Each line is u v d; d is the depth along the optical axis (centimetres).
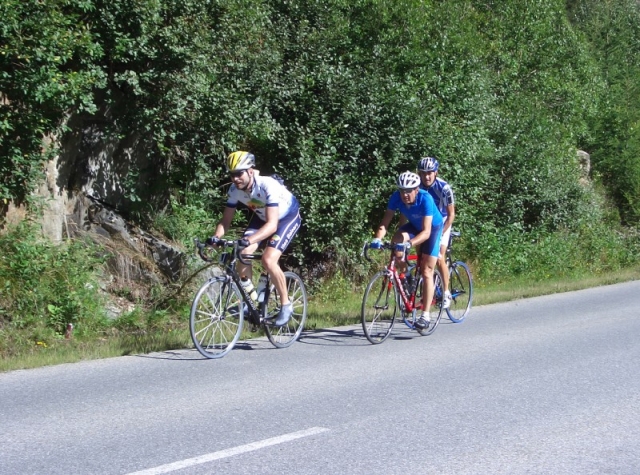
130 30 1019
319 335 869
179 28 1045
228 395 586
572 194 1855
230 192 739
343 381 639
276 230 743
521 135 1706
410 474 421
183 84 1059
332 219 1220
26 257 898
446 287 907
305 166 1195
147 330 923
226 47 1140
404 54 1440
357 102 1292
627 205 2312
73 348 769
